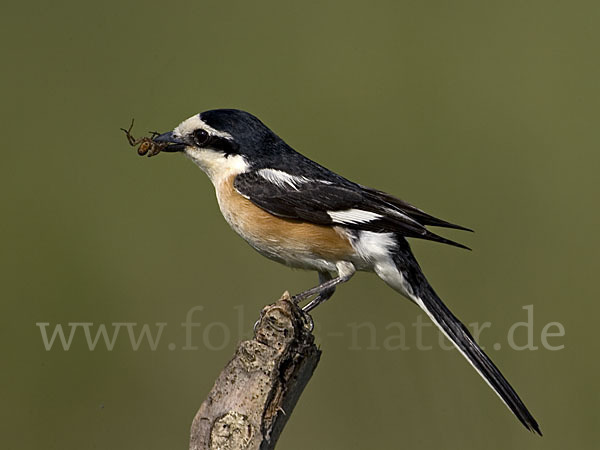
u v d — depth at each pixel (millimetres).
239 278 12172
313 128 14062
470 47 14883
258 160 7957
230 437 5801
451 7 16016
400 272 7738
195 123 8047
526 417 7422
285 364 5965
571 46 14992
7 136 13820
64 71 14625
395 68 14789
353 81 14711
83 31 15328
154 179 13539
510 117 14148
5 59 14734
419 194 13477
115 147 13836
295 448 10172
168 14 15891
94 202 13234
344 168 13758
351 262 7844
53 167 13430
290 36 15336
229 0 15789
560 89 14344
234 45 15109
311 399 10531
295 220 7777
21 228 12625
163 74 14766
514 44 15359
